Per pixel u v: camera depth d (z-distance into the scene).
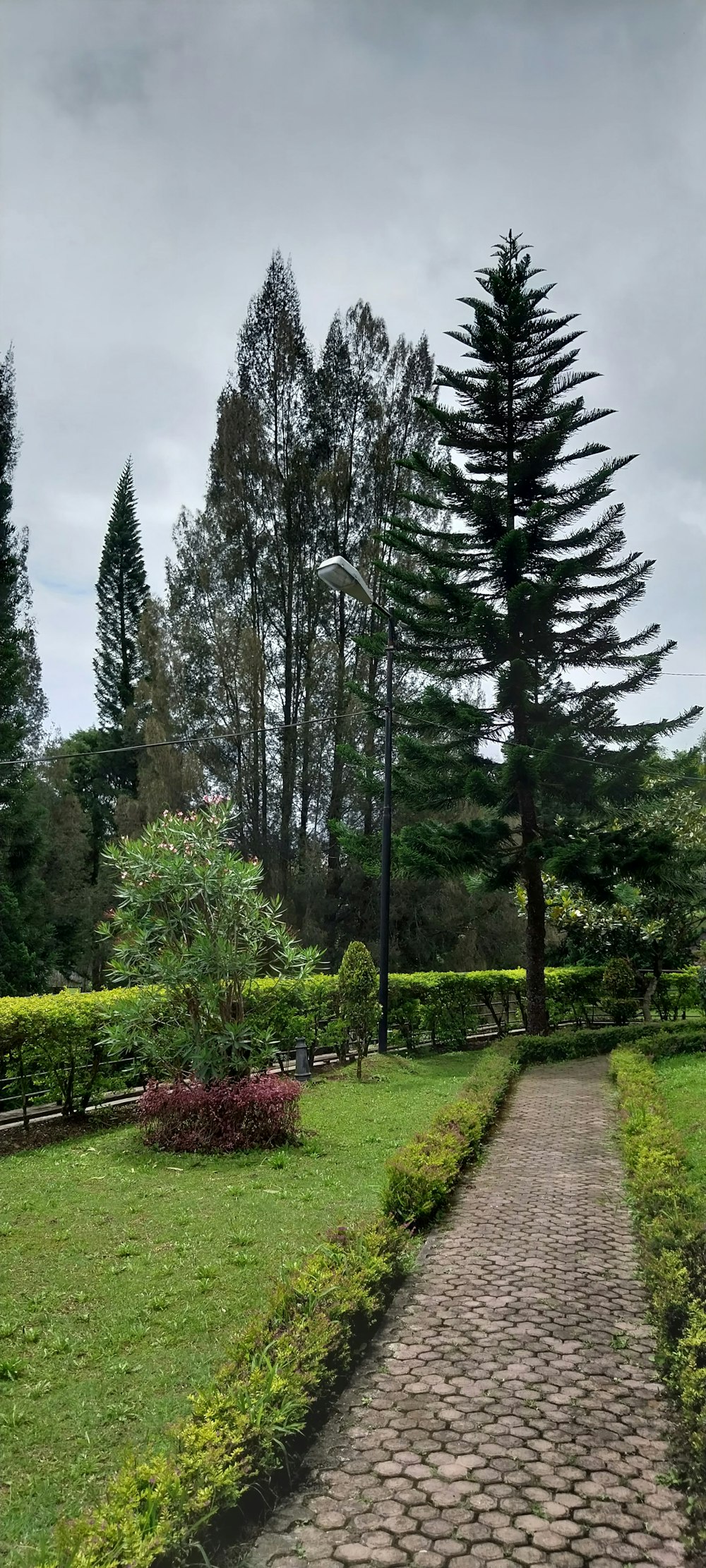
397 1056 14.45
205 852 9.41
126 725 36.22
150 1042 9.05
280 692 28.33
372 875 17.55
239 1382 3.36
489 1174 7.54
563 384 16.47
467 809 25.72
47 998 10.57
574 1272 5.28
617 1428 3.58
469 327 16.66
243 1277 5.03
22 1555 2.75
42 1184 7.20
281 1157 7.93
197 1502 2.72
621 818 17.50
